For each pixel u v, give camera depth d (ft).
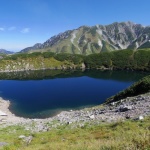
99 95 391.86
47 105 325.21
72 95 396.57
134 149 36.55
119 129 87.10
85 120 142.72
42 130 137.49
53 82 573.33
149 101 148.56
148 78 218.59
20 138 109.19
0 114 266.98
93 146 46.88
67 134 103.60
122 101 187.32
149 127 79.00
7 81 611.88
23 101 355.56
